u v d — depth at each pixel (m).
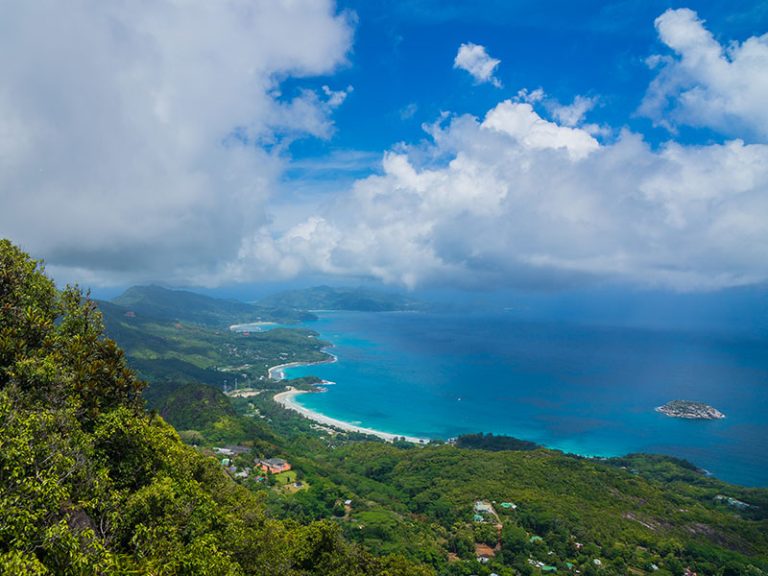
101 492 26.09
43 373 28.97
